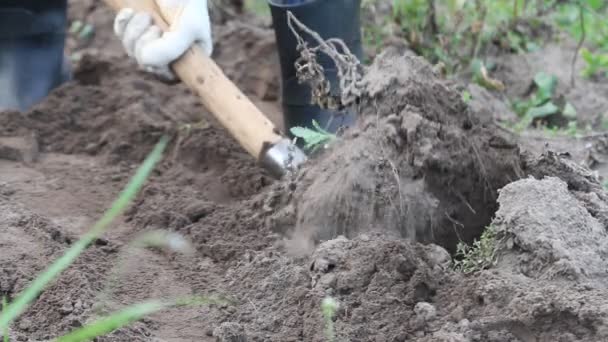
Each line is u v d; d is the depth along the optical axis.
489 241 3.00
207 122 4.42
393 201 3.19
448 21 5.65
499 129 3.87
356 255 3.00
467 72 5.41
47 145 4.39
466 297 2.81
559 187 3.02
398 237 3.18
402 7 5.50
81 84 4.99
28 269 3.12
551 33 5.84
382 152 3.22
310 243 3.27
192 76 3.66
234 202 3.80
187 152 4.15
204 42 3.69
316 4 3.94
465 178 3.23
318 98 3.49
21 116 4.45
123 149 4.27
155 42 3.60
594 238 2.91
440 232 3.22
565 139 4.56
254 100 5.03
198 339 2.87
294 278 3.03
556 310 2.60
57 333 2.79
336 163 3.32
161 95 4.78
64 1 4.83
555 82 5.15
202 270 3.29
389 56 3.38
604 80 5.36
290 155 3.58
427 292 2.88
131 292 3.14
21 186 3.93
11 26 4.64
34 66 4.77
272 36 5.38
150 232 3.54
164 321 2.97
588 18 5.76
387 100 3.27
